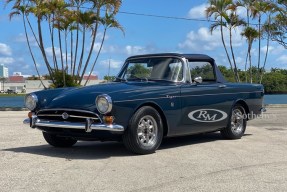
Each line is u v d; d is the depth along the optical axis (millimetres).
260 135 9609
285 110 19859
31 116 7051
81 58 26062
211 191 4727
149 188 4840
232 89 8703
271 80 42594
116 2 24906
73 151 7262
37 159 6465
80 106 6457
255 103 9383
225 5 25125
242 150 7457
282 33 25938
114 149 7500
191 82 7840
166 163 6223
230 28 25625
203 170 5773
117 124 6434
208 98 8055
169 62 7883
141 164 6125
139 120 6688
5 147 7680
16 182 5066
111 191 4715
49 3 24500
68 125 6469
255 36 25703
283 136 9438
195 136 9391
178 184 5023
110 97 6336
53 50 25766
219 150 7441
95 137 6531
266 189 4816
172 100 7285
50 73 25953
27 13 24828
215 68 8656
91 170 5719
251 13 25406
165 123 7234
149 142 6957
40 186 4895
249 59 26797
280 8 25422
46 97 7090
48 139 7508
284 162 6355
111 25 25469
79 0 25109
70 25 25359
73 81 25797
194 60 8125
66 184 4988
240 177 5383
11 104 29562
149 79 7828
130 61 8391
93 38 25422
